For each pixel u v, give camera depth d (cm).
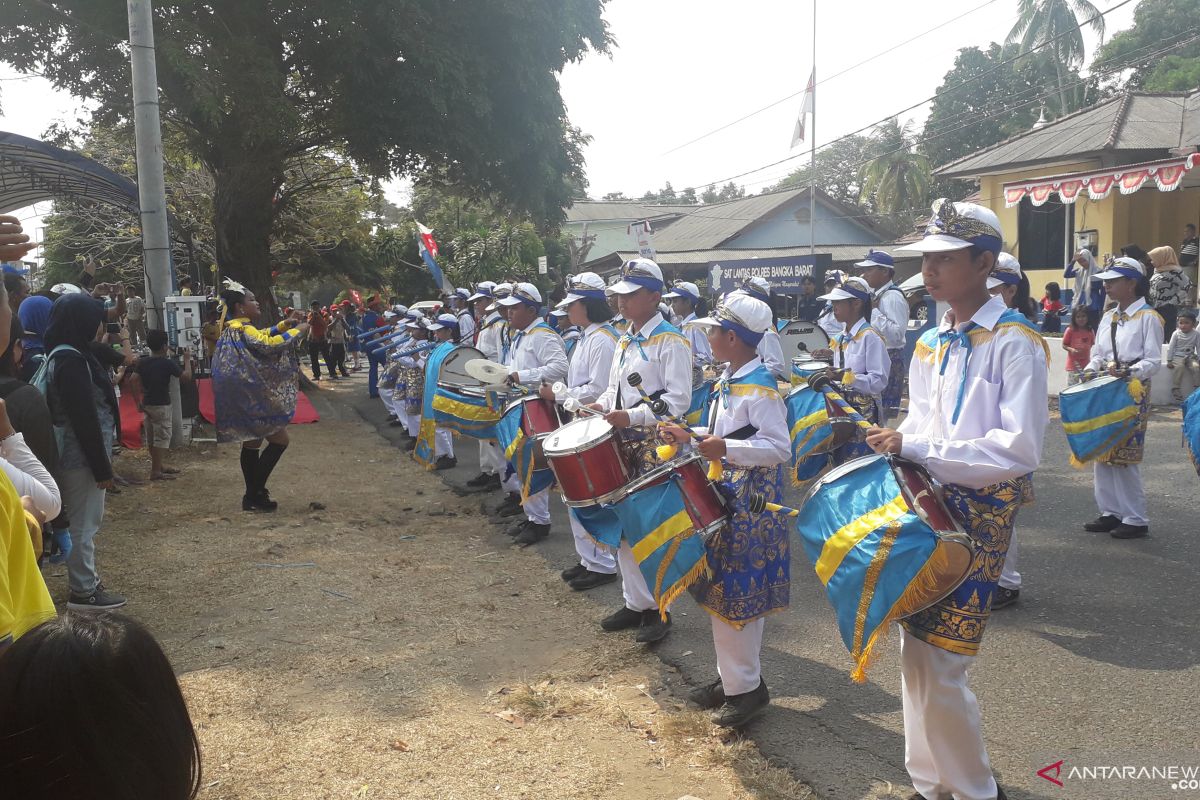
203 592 615
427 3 1580
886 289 837
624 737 403
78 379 559
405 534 771
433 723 421
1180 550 618
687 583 385
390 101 1608
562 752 391
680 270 3434
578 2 1733
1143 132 1977
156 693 130
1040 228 2164
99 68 1652
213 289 1845
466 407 790
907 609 286
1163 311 1308
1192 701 406
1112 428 618
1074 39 3500
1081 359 1241
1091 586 557
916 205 3753
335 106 1680
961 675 304
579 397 605
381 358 1752
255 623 556
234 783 372
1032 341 303
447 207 3650
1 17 1527
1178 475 824
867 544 289
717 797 351
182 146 2033
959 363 315
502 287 988
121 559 692
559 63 1741
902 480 296
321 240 2708
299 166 2183
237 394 818
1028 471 296
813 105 2391
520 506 822
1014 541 520
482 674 477
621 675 470
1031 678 438
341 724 421
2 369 487
